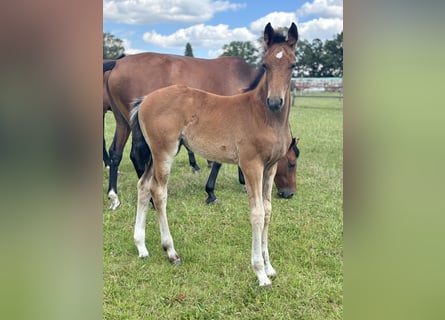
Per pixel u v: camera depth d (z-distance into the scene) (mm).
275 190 5039
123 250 3576
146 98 3426
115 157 4500
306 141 5777
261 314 2803
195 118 3248
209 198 4562
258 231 3012
